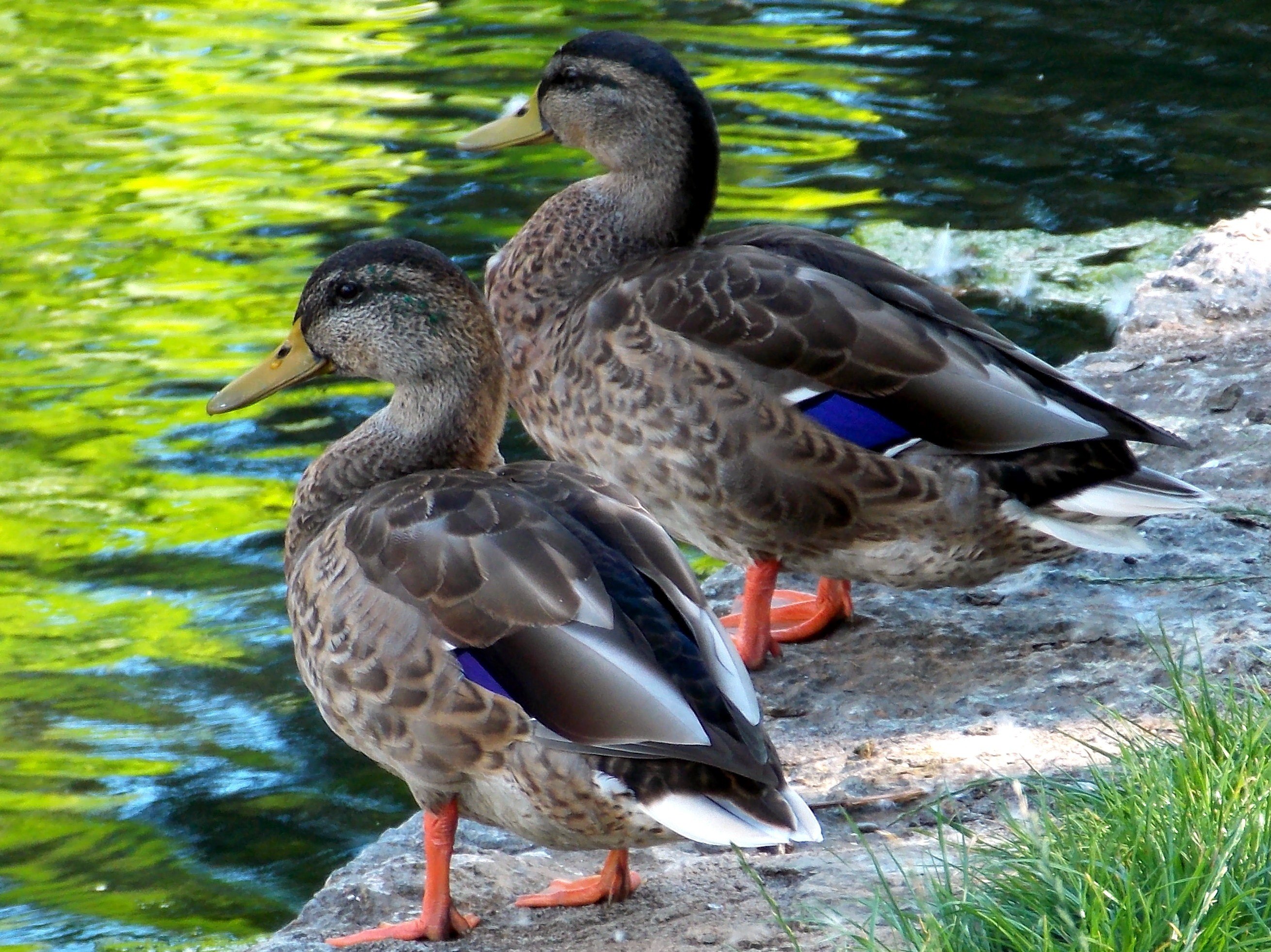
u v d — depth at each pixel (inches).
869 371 353.1
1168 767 263.7
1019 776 307.7
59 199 784.9
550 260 420.2
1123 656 358.6
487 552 260.1
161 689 450.3
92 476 559.5
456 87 941.2
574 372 383.2
